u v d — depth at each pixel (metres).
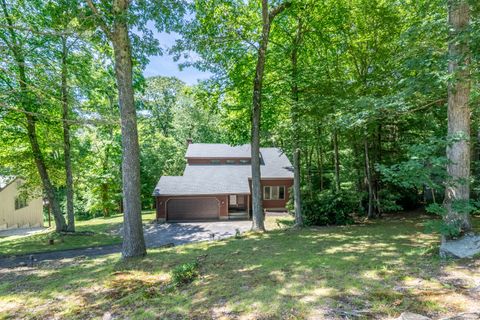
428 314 3.14
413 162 4.91
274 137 15.41
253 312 3.67
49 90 8.34
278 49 11.55
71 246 11.22
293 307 3.69
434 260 5.21
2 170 14.97
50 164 14.51
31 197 17.36
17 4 10.46
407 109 7.72
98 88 10.49
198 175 20.94
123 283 5.57
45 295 5.24
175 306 4.19
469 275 4.21
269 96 12.02
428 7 7.76
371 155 13.72
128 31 7.27
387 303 3.54
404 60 8.04
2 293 5.48
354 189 16.36
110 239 12.51
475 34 4.88
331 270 5.19
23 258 9.52
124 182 7.52
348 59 13.05
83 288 5.46
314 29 11.20
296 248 7.52
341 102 9.75
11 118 12.27
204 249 8.23
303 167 21.20
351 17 11.33
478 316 2.98
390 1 10.65
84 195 24.12
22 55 9.25
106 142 19.59
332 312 3.45
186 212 20.09
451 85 5.55
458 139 5.04
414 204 14.66
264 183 20.59
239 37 10.60
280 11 10.23
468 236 5.28
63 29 7.17
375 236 8.55
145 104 9.62
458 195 5.47
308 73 10.73
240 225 16.77
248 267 5.89
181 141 32.91
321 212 12.34
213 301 4.20
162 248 9.62
